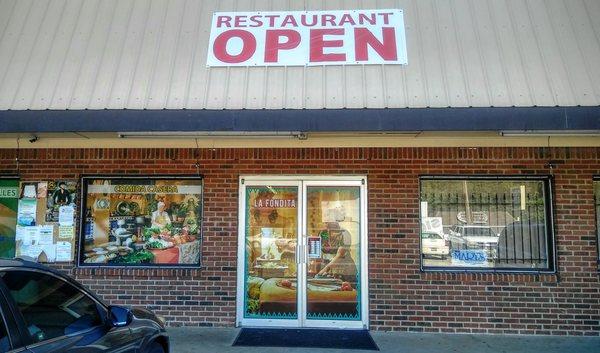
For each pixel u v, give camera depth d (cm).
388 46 747
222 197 800
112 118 691
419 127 673
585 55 723
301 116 680
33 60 755
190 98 707
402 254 776
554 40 740
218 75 733
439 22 771
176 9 806
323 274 797
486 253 793
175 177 809
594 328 748
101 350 360
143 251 815
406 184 785
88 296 398
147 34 777
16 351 296
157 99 707
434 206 800
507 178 787
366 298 781
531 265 787
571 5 779
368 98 694
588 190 769
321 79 721
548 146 776
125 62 746
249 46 759
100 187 823
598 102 675
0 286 308
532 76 704
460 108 673
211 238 794
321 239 802
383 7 795
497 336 745
